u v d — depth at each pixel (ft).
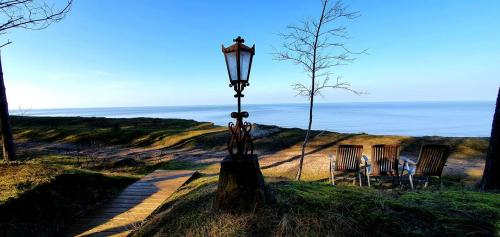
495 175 23.09
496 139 23.09
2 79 33.27
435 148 25.91
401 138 56.59
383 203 12.32
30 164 26.12
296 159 46.09
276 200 12.47
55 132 83.30
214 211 12.19
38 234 16.92
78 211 20.44
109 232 16.79
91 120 116.06
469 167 37.76
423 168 26.68
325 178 34.32
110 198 23.45
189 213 12.84
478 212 11.75
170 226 12.41
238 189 12.05
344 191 14.17
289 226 10.80
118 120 114.52
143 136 73.15
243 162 12.12
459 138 54.08
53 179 22.40
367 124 243.60
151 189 25.34
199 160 48.16
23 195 19.30
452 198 13.53
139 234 12.93
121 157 52.54
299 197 12.76
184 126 97.96
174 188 25.32
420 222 11.04
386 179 30.76
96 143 68.44
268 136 63.98
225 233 10.91
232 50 12.25
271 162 45.01
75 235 16.89
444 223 10.94
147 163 46.91
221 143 61.72
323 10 36.70
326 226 10.79
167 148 61.46
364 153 47.83
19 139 78.74
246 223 11.20
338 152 28.37
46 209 19.36
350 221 11.03
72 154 55.31
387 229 10.66
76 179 23.95
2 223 16.58
